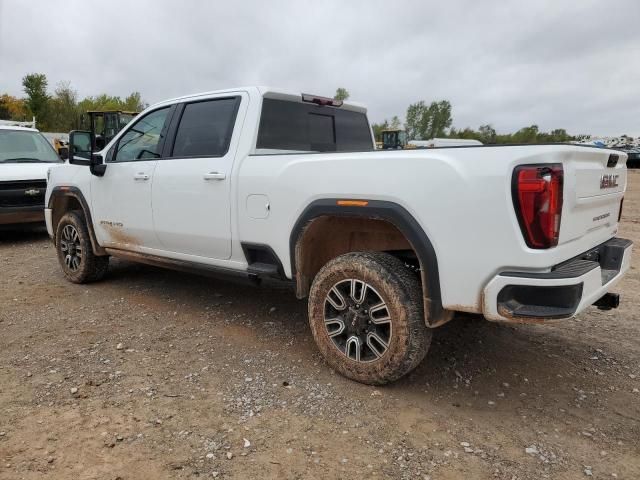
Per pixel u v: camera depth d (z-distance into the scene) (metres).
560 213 2.60
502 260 2.67
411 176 2.91
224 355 3.79
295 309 4.80
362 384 3.32
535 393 3.27
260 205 3.70
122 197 4.88
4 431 2.77
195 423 2.87
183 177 4.24
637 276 6.18
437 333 4.23
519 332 4.30
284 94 4.20
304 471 2.47
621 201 3.71
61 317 4.61
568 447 2.69
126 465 2.50
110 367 3.58
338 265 3.28
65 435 2.74
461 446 2.68
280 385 3.31
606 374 3.54
